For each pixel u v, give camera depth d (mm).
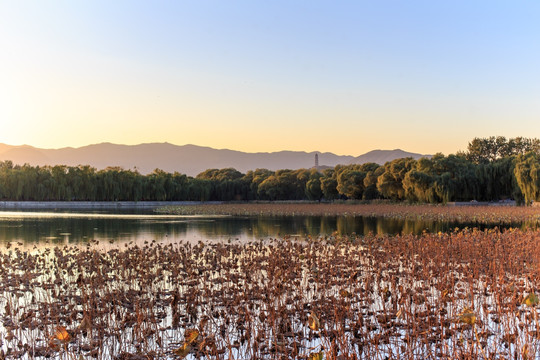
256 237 37656
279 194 142000
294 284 16984
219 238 36719
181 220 58188
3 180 102562
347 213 72500
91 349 11281
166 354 11156
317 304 14820
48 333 11984
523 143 138875
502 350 11328
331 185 124125
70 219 57375
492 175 91750
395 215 65438
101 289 16750
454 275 18625
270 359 10742
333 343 10102
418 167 96438
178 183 135125
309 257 22781
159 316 13969
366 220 59531
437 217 59281
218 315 13711
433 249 24984
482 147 141625
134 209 91000
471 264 20859
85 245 30828
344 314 13664
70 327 12922
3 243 32000
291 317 13922
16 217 60438
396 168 100250
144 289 17188
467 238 29234
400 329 12898
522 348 10164
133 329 12102
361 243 30156
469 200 95438
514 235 30656
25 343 11758
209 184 142250
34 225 47500
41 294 16875
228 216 68938
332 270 19859
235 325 13125
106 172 115438
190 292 15320
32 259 22234
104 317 13875
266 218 63750
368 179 111750
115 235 38125
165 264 21297
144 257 21609
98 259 20750
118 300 14820
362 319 13336
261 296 15375
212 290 16938
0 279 18859
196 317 13461
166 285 18344
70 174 109688
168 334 12531
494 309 14656
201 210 82188
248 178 161250
